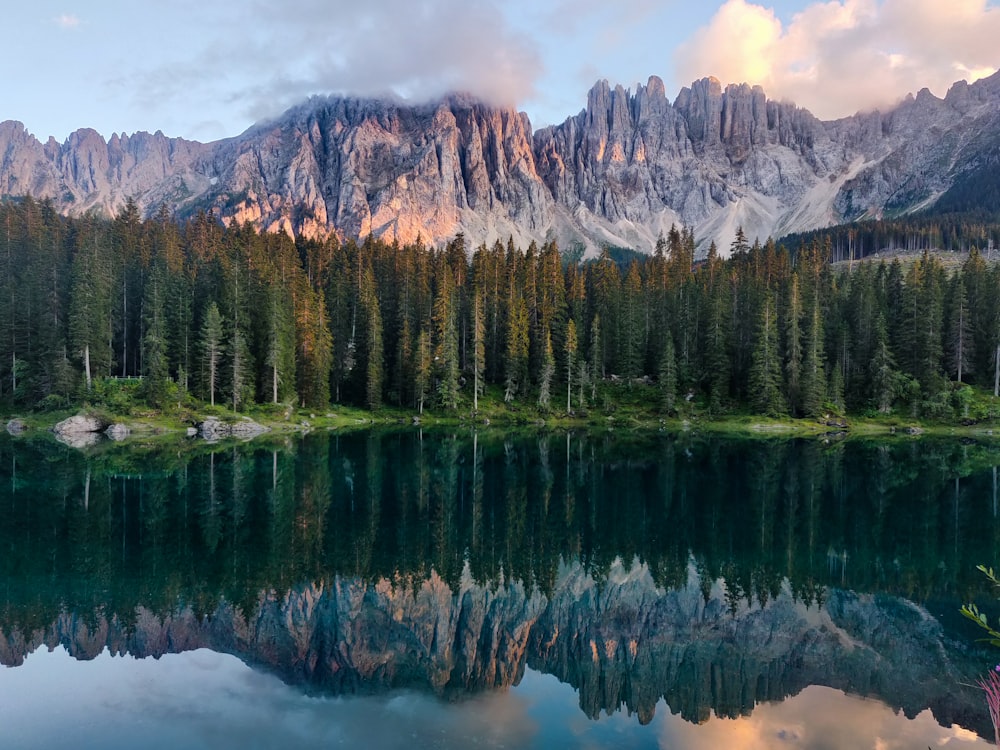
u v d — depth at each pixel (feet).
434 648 62.28
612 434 261.03
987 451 211.20
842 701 52.80
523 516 120.47
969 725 48.57
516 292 337.52
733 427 273.54
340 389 310.65
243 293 262.26
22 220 293.23
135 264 289.74
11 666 54.80
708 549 101.40
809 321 302.25
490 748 42.16
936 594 81.97
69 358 241.76
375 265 371.15
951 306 295.07
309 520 112.06
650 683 55.67
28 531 100.37
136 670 54.24
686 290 332.80
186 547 93.81
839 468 175.52
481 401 310.45
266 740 42.34
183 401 241.14
